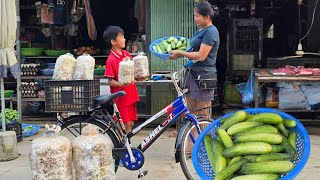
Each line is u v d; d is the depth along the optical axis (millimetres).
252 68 6754
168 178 4008
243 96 6168
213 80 4305
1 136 4609
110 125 3643
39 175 2904
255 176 2791
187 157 3877
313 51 7484
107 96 3525
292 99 6098
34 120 6715
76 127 3684
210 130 3131
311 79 5414
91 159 2953
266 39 8602
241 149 2855
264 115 3059
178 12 6070
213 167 2949
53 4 6695
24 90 6617
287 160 2867
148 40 6129
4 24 4449
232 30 7363
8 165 4496
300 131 3006
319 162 4473
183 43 4496
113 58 3998
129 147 3566
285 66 6621
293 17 8188
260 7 8438
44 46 7363
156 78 5770
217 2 7938
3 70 4535
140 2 6234
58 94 3502
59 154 2896
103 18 7391
